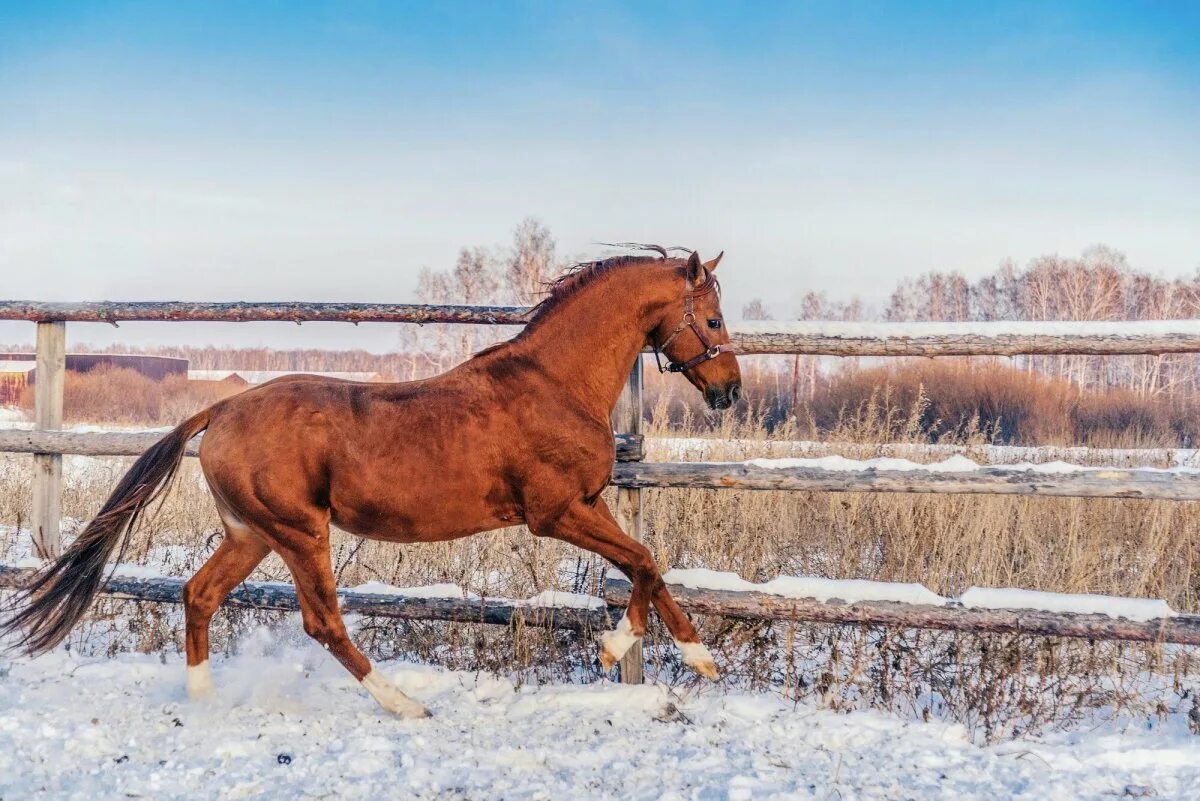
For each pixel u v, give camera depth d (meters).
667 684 4.50
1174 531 5.81
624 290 4.16
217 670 4.58
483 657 4.69
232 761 3.52
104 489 7.88
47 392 5.51
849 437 7.08
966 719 4.12
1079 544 5.54
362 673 4.05
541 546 5.48
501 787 3.33
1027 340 4.25
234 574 4.25
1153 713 4.19
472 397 4.01
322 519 4.01
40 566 5.35
